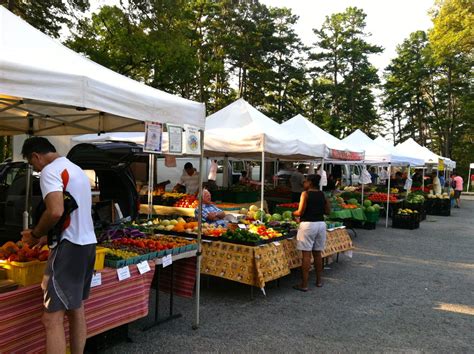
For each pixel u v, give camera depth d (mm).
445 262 8328
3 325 2732
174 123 3902
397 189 17672
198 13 25688
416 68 43125
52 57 3096
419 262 8242
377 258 8508
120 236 4602
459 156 46844
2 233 7426
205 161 15734
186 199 8125
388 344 4215
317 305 5367
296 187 11242
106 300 3480
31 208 6082
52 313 2771
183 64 16078
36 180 7426
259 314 4938
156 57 14609
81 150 6629
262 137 6895
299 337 4297
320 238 6070
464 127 43438
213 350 3881
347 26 42750
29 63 2643
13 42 2957
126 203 6336
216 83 28906
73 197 2807
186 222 6488
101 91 3064
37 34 3307
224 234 5555
